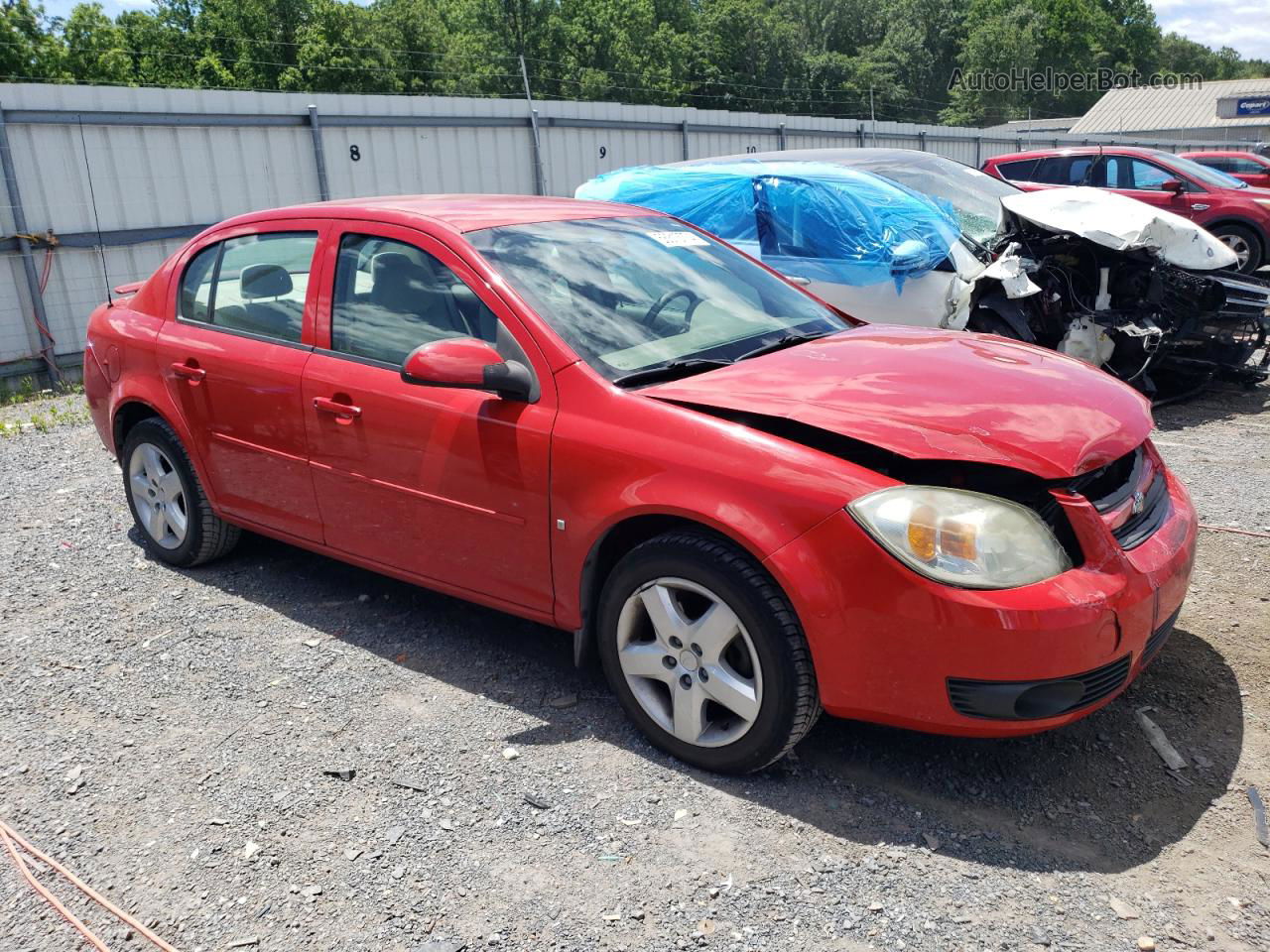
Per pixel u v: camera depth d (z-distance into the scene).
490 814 2.83
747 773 2.95
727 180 8.09
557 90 59.28
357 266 3.79
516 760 3.09
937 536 2.58
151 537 4.74
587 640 3.27
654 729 3.09
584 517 3.05
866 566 2.61
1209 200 14.02
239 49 45.00
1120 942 2.30
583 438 3.06
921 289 6.94
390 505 3.62
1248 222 13.75
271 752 3.17
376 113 13.50
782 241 7.66
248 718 3.38
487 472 3.28
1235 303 7.57
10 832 2.82
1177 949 2.28
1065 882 2.51
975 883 2.51
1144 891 2.48
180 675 3.68
